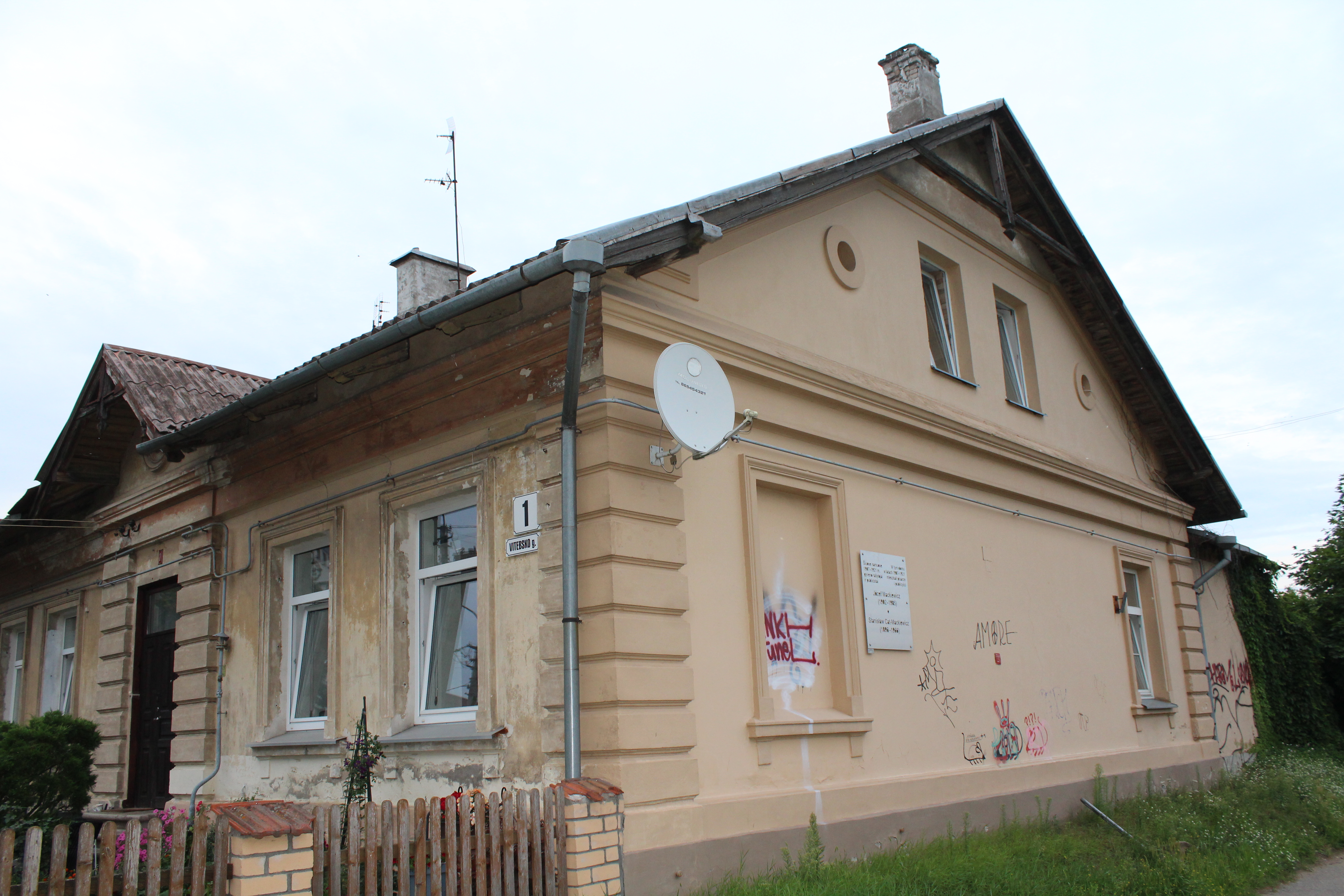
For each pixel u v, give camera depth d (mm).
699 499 6887
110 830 3617
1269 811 10656
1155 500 13898
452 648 7438
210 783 9258
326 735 8023
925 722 8516
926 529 9172
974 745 9047
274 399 8688
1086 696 11156
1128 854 8188
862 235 9414
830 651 7855
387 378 7918
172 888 3682
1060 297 13047
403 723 7430
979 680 9359
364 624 7871
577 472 6391
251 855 3857
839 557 7988
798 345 8141
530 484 6734
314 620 8914
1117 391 14109
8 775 6625
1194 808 10602
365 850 4355
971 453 10078
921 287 10141
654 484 6492
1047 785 9859
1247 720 15344
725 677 6742
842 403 8297
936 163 10359
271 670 8891
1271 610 16969
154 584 10914
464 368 7258
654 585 6301
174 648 10562
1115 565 12594
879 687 8086
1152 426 14469
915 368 9656
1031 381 12062
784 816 6848
